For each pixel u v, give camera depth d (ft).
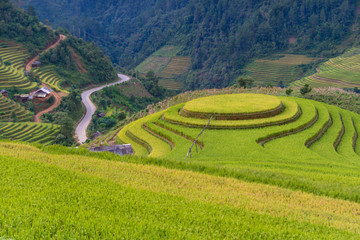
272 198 60.75
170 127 143.95
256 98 173.06
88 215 40.60
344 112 176.24
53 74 456.86
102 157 84.79
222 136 127.13
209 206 50.01
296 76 631.97
